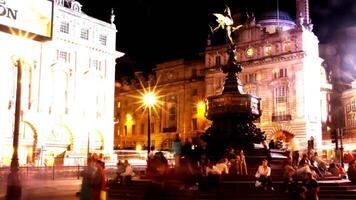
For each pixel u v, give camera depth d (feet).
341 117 269.64
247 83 248.52
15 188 65.77
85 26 226.58
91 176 44.16
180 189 66.90
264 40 244.63
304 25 238.48
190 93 289.53
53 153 206.39
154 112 309.42
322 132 252.21
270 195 67.36
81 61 223.51
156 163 61.62
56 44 211.61
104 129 231.30
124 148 322.75
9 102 188.55
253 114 92.68
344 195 71.46
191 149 93.61
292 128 227.40
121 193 79.20
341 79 284.82
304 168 66.90
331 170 92.17
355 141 221.25
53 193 87.61
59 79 212.64
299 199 61.77
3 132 184.14
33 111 197.88
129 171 84.43
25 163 183.21
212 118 94.63
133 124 323.37
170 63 304.50
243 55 254.47
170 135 294.66
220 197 65.92
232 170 75.61
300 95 226.99
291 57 231.91
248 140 90.43
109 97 236.84
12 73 191.83
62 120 210.59
